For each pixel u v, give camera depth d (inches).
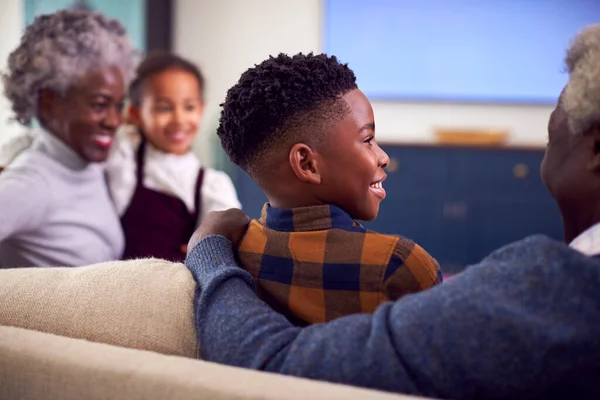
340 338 27.0
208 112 195.5
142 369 26.2
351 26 191.6
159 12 181.5
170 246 75.1
